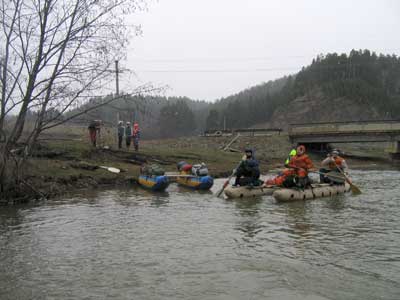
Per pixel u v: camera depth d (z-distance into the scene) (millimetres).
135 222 10898
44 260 7656
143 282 6562
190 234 9555
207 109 155375
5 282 6570
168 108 75625
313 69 133000
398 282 6543
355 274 6895
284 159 37219
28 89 13430
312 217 11484
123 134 27125
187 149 33906
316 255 7910
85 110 14328
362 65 124938
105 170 19688
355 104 109312
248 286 6398
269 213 12109
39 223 10742
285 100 124250
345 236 9312
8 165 13758
